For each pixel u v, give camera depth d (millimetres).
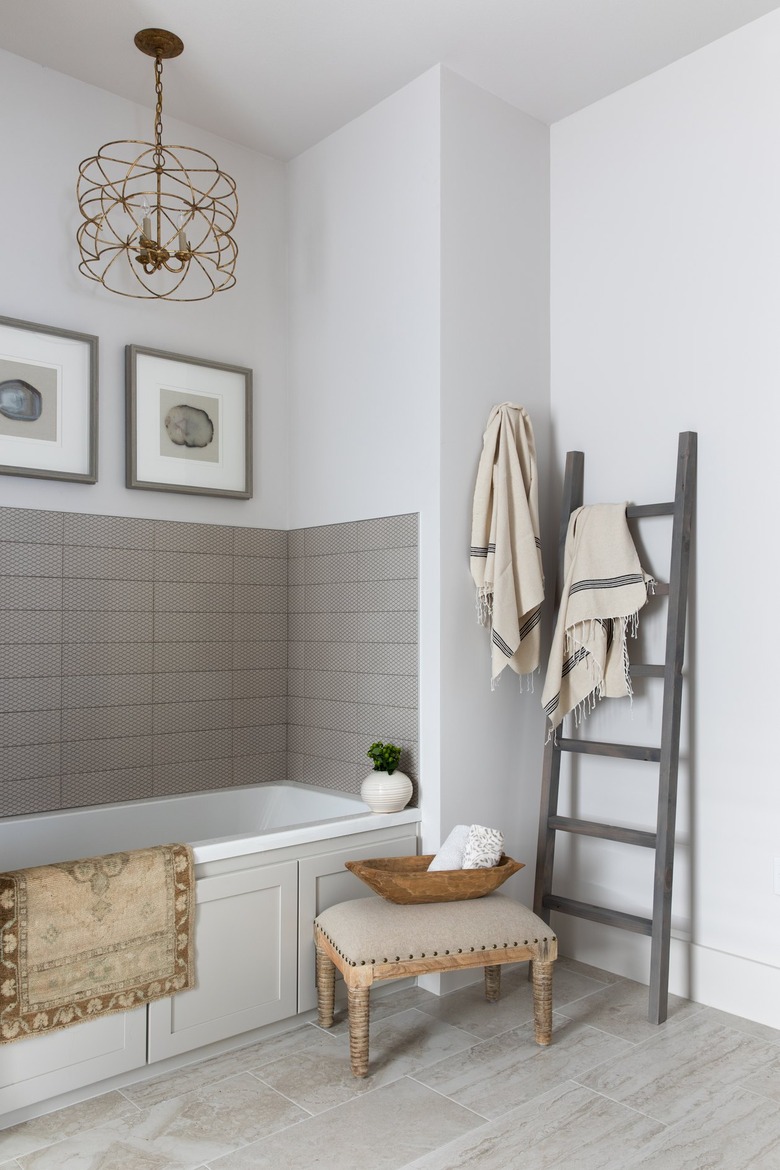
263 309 3482
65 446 2908
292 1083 2256
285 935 2553
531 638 2994
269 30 2736
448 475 2922
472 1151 1959
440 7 2635
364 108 3178
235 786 3357
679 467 2787
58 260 2936
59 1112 2119
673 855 2670
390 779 2836
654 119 2998
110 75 2975
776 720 2625
